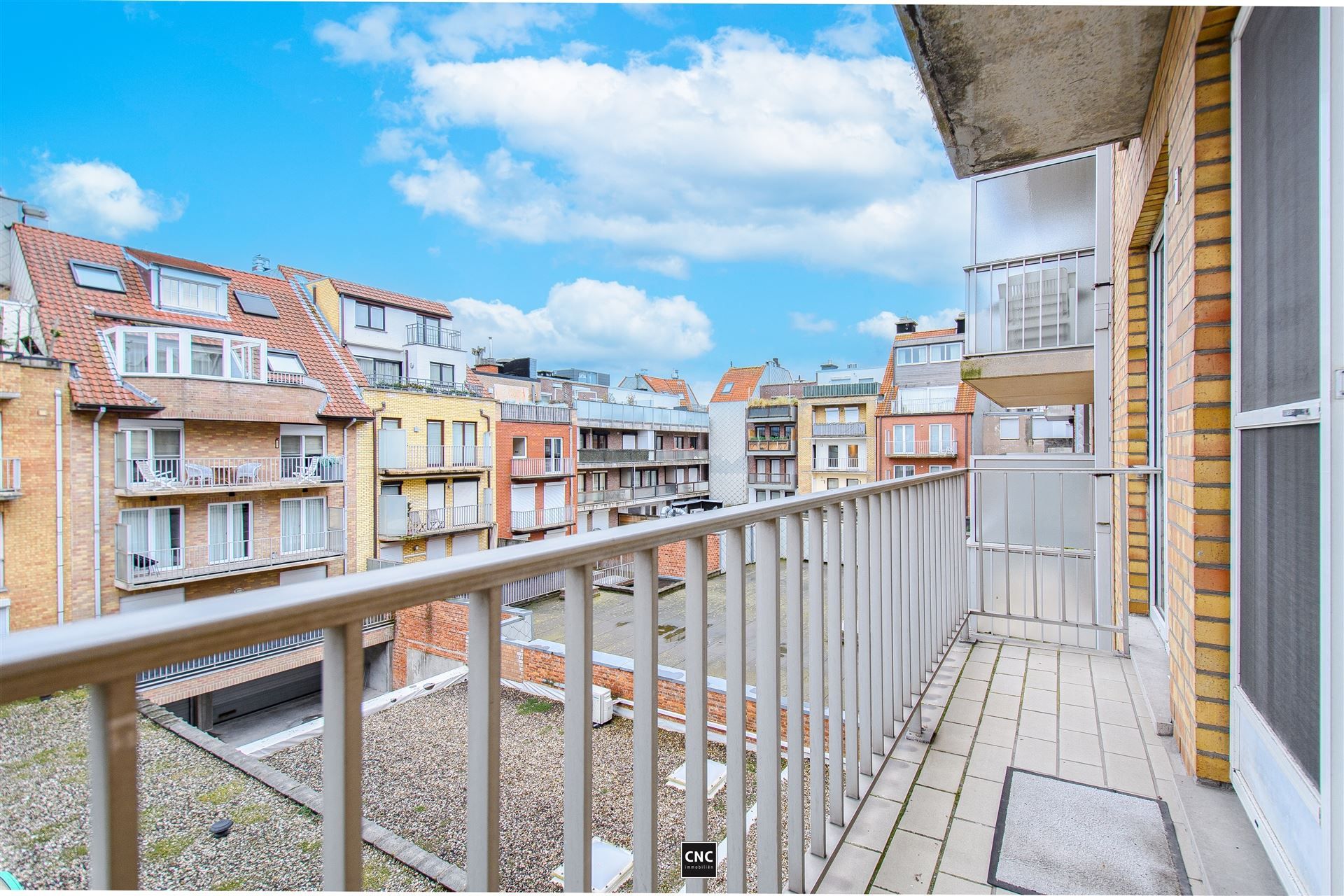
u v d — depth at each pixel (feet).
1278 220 4.48
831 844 4.77
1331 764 3.61
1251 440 5.03
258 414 45.42
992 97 8.62
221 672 38.32
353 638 1.64
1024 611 10.00
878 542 5.82
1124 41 7.30
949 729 7.15
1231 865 4.60
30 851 13.10
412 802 19.15
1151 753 6.51
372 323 69.97
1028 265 18.98
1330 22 3.61
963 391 86.53
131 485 40.04
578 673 2.42
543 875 14.88
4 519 35.78
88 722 1.21
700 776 3.18
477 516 66.80
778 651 3.79
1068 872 4.77
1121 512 12.23
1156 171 8.61
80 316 41.14
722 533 3.36
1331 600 3.62
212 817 16.29
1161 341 10.23
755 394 131.75
